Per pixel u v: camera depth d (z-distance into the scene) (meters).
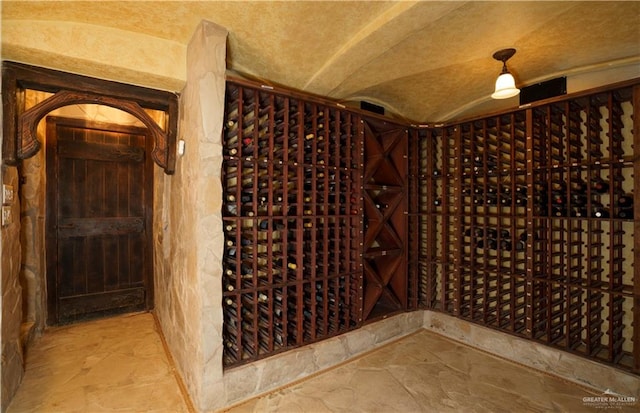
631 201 1.98
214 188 1.72
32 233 2.60
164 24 1.69
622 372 1.92
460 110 3.13
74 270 2.95
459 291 2.78
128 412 1.72
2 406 1.69
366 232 2.74
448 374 2.16
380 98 2.91
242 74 2.22
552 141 2.35
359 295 2.49
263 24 1.74
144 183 3.26
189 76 1.85
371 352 2.47
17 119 1.63
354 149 2.49
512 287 2.45
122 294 3.16
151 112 3.02
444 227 2.89
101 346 2.49
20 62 1.62
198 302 1.71
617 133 2.13
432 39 1.95
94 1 1.47
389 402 1.84
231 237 2.01
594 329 2.28
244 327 1.95
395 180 2.84
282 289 2.06
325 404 1.81
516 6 1.63
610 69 2.25
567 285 2.17
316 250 2.31
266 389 1.93
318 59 2.10
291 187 2.25
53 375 2.06
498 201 2.52
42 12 1.47
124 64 1.71
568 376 2.11
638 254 1.88
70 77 1.75
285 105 2.04
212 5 1.56
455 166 2.81
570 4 1.62
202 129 1.68
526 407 1.80
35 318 2.61
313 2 1.58
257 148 1.90
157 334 2.72
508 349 2.40
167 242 2.57
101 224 3.05
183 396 1.86
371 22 1.77
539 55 2.15
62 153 2.86
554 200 2.25
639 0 1.59
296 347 2.12
